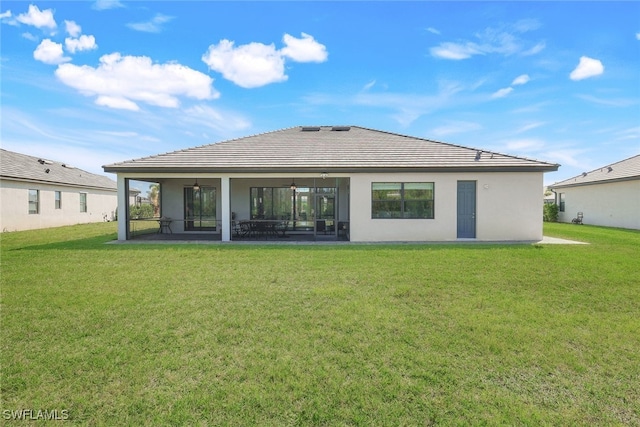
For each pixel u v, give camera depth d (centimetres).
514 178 1100
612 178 1656
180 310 430
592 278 586
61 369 286
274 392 255
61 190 1897
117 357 307
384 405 240
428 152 1209
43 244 1034
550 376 279
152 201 3359
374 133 1484
